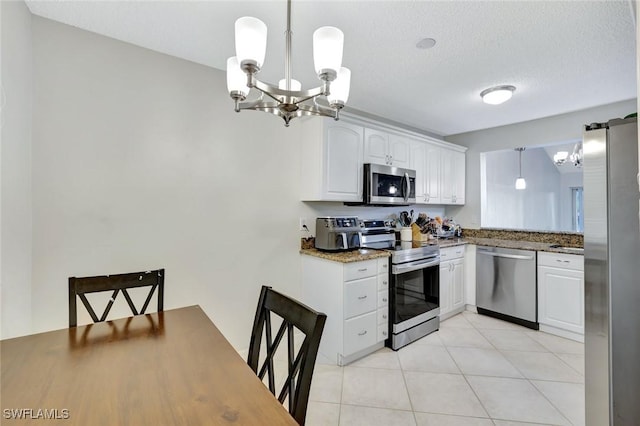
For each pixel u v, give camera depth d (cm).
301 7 162
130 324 140
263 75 244
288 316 113
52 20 179
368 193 293
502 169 498
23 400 84
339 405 194
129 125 204
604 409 132
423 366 242
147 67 210
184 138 225
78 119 187
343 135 280
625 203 126
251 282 257
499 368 238
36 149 175
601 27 178
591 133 135
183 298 225
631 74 240
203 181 233
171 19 177
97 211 193
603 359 132
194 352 114
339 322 246
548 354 261
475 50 206
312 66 229
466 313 364
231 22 179
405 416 184
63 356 109
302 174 284
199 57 222
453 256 353
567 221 626
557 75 242
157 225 214
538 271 311
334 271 251
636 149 123
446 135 442
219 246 241
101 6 166
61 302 183
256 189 259
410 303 289
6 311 150
